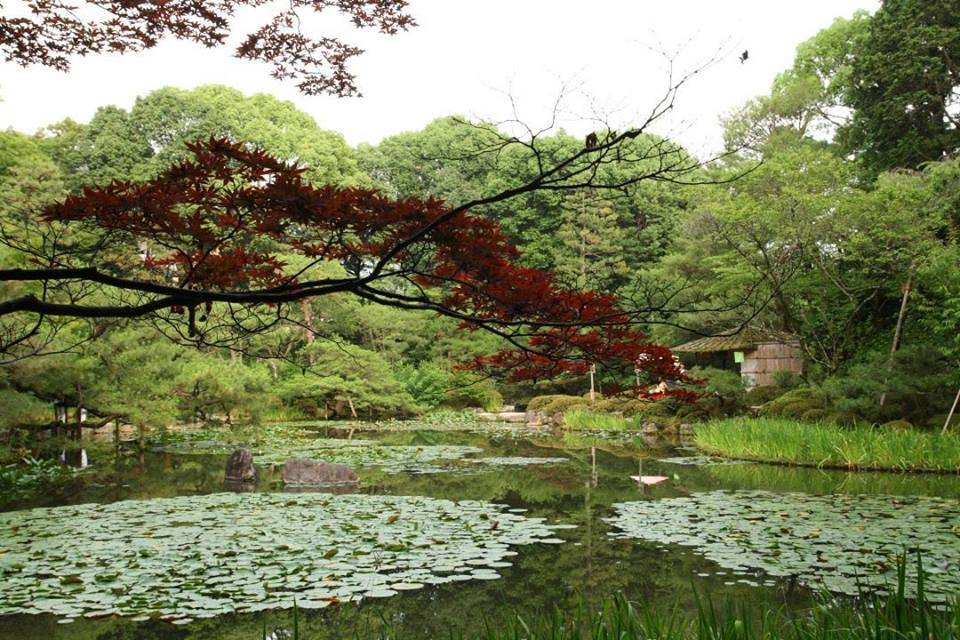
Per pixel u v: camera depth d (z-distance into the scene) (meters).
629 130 2.97
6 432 15.34
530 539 7.77
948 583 5.82
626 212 32.94
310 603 5.49
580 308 3.85
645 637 3.30
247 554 7.04
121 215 3.33
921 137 21.33
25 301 3.32
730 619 3.25
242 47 4.14
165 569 6.50
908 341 17.94
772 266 17.06
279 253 22.09
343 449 17.44
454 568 6.60
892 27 21.70
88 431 21.48
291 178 3.37
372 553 7.11
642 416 22.45
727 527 8.19
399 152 38.56
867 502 9.64
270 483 12.28
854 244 15.48
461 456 16.02
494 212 34.75
